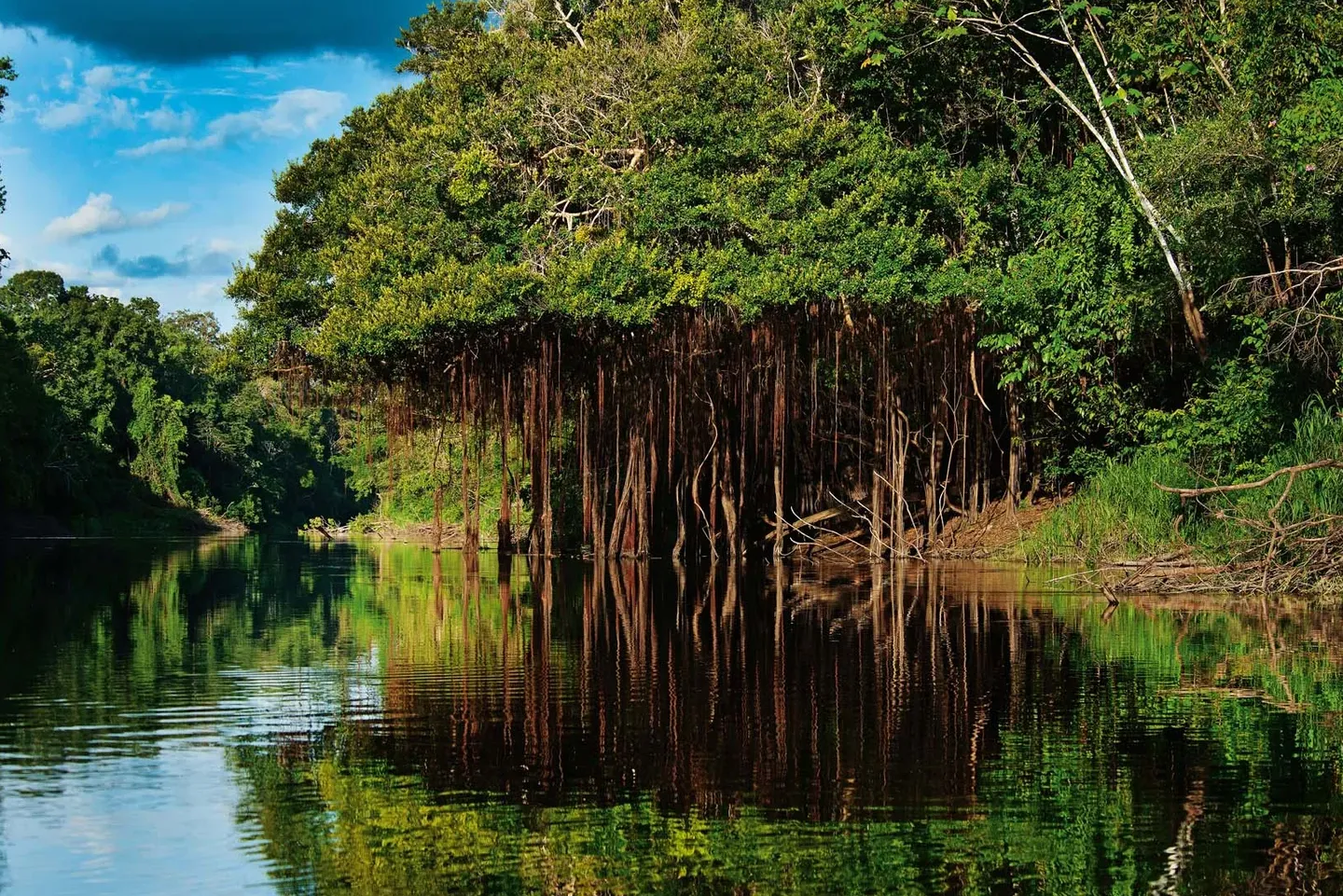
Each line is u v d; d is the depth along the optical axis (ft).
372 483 245.45
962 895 24.67
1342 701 42.19
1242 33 83.46
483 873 26.08
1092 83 94.73
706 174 108.06
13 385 233.35
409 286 104.94
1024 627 61.93
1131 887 25.02
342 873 25.99
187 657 54.75
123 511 277.85
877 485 115.55
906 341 118.11
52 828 28.86
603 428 125.90
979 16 97.81
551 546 136.77
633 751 35.83
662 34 116.98
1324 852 26.86
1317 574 74.18
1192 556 79.25
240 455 315.78
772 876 25.75
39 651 56.95
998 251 107.24
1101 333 98.32
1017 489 118.01
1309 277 81.35
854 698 43.45
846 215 102.47
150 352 309.01
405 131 120.06
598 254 102.47
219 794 31.60
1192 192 85.81
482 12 149.07
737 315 108.58
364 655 55.16
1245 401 87.86
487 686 46.60
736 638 59.82
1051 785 31.99
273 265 131.85
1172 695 43.55
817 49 111.55
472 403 120.06
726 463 116.88
